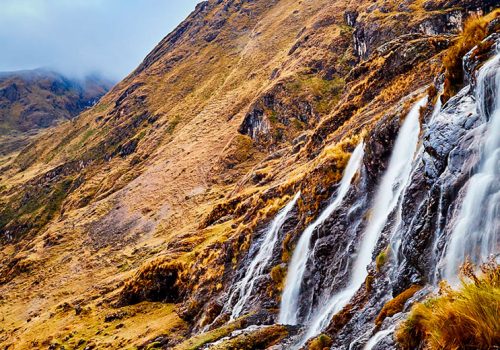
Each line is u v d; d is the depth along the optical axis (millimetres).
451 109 12648
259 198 43062
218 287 37969
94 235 139375
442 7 96062
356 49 131250
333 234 23469
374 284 14523
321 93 129500
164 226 120625
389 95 40875
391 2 114125
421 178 13703
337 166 28531
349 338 12672
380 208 21047
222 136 157000
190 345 22625
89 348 45906
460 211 9828
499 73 10305
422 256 11281
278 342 18828
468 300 5273
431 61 39500
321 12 182500
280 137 129125
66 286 107875
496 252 8227
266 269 29609
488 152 9703
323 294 21984
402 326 7301
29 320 84188
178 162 158375
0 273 141625
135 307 53969
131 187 162875
